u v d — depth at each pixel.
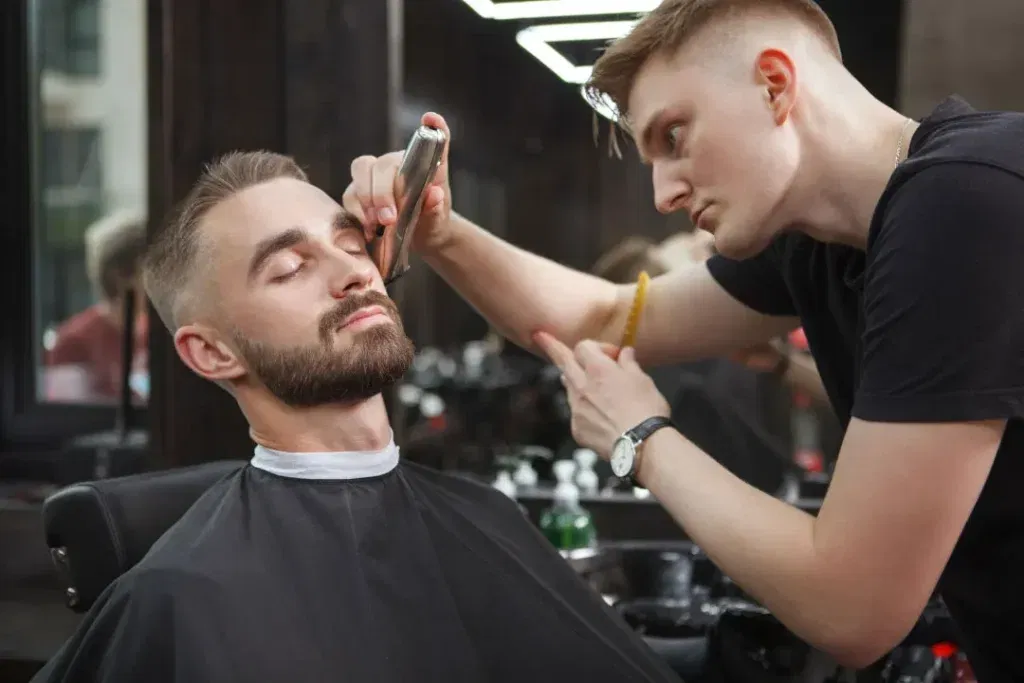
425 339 2.00
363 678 0.93
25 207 2.10
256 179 1.05
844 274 1.02
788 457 1.74
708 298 1.24
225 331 1.03
